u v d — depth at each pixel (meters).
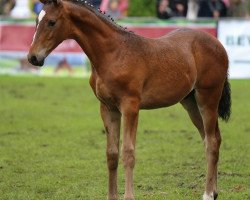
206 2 27.28
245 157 15.45
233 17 27.33
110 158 11.47
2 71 26.75
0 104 21.86
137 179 13.69
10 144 16.73
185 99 12.59
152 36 25.17
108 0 28.34
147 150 16.16
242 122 19.33
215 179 12.20
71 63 26.23
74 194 12.68
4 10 29.62
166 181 13.55
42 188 13.03
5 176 13.89
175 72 11.73
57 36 11.07
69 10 11.09
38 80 26.06
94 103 22.30
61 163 14.91
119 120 11.51
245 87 24.34
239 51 24.78
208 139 12.29
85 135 17.77
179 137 17.56
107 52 11.24
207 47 12.36
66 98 22.98
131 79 11.23
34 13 28.88
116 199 11.59
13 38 26.30
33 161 15.12
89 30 11.21
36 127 18.69
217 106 12.42
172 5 27.45
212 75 12.31
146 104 11.59
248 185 13.26
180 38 12.19
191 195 12.55
